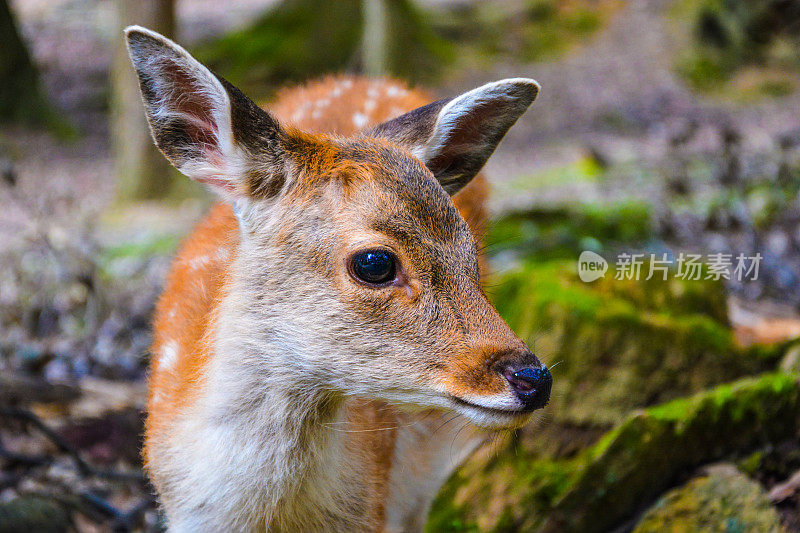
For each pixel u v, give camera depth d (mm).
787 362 7441
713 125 20719
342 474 5207
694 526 5953
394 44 26328
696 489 6105
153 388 5684
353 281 4539
